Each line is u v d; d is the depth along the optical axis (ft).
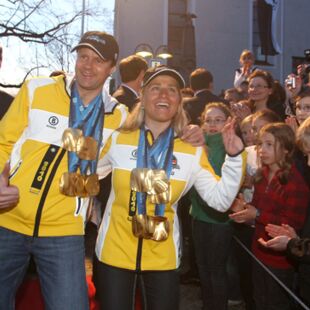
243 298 12.88
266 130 10.05
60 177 7.76
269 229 9.00
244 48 56.29
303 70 17.70
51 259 7.78
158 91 8.10
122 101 14.26
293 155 10.21
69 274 7.73
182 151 8.14
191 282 14.93
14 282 8.06
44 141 7.84
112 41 8.09
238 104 15.87
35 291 11.95
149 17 54.44
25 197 7.64
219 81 55.83
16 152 7.94
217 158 10.47
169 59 52.01
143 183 7.76
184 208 15.79
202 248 11.44
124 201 8.00
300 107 12.05
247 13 56.54
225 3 56.03
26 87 8.05
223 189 7.97
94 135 8.08
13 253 7.84
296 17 58.44
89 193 7.84
